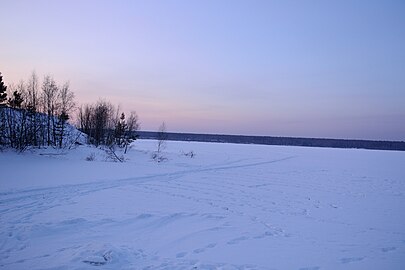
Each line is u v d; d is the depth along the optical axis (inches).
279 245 338.0
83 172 882.1
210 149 2925.7
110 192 621.6
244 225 419.2
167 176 929.5
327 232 404.5
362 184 924.6
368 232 412.8
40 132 1558.8
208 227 399.9
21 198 522.3
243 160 1780.3
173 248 311.1
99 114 2107.5
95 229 363.6
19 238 319.0
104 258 256.4
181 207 516.4
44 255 272.5
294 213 516.4
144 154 1716.3
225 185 810.2
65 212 435.8
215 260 281.6
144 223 401.4
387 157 2488.9
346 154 2881.4
